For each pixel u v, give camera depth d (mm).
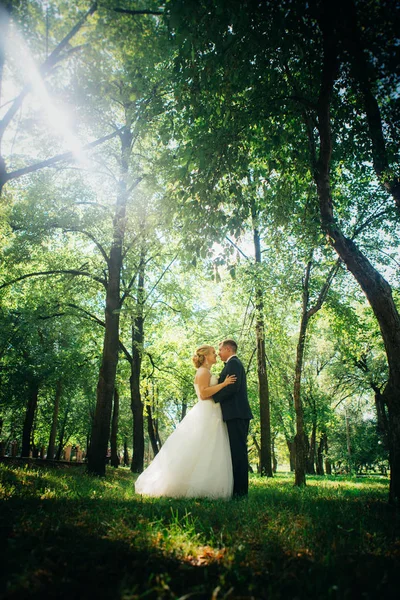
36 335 20750
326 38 5625
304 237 9758
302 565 2582
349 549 2963
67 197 13234
